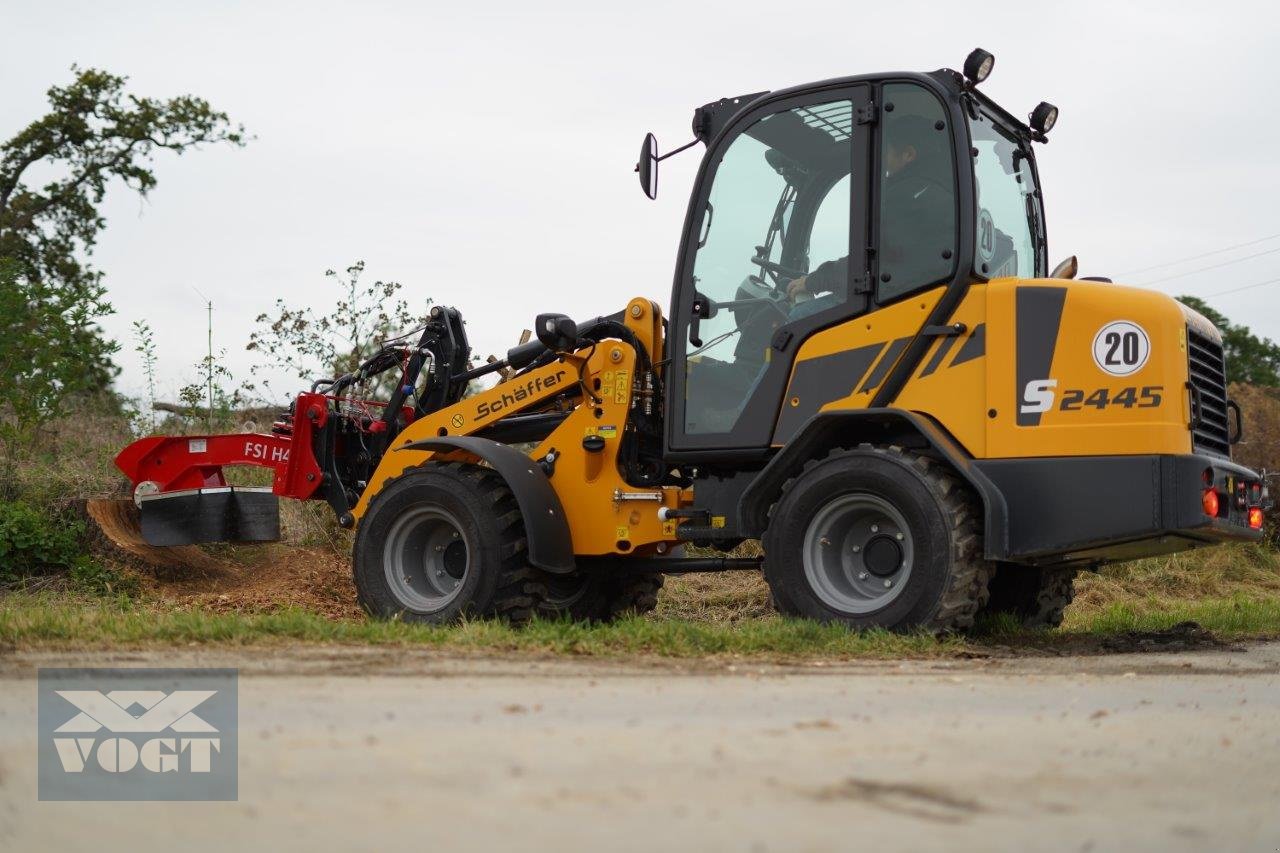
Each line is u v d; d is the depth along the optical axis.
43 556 9.63
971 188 6.64
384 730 2.74
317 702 3.30
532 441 8.46
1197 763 2.56
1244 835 1.89
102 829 1.81
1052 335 6.36
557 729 2.79
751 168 7.31
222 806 1.93
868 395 6.73
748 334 7.16
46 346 11.49
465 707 3.23
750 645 5.73
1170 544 6.40
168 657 4.61
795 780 2.19
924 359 6.62
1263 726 3.23
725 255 7.30
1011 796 2.12
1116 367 6.25
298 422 8.75
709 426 7.20
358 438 8.94
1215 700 3.92
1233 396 18.83
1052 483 6.27
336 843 1.69
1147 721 3.28
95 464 11.66
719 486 7.27
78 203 27.00
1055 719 3.26
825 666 5.09
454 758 2.36
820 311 6.92
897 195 6.82
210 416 12.74
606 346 7.81
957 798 2.08
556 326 7.70
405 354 9.02
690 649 5.50
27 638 5.11
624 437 7.75
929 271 6.68
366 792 2.03
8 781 2.20
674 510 7.41
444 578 7.82
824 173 7.09
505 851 1.64
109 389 15.92
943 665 5.32
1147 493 6.12
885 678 4.53
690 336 7.32
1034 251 7.55
